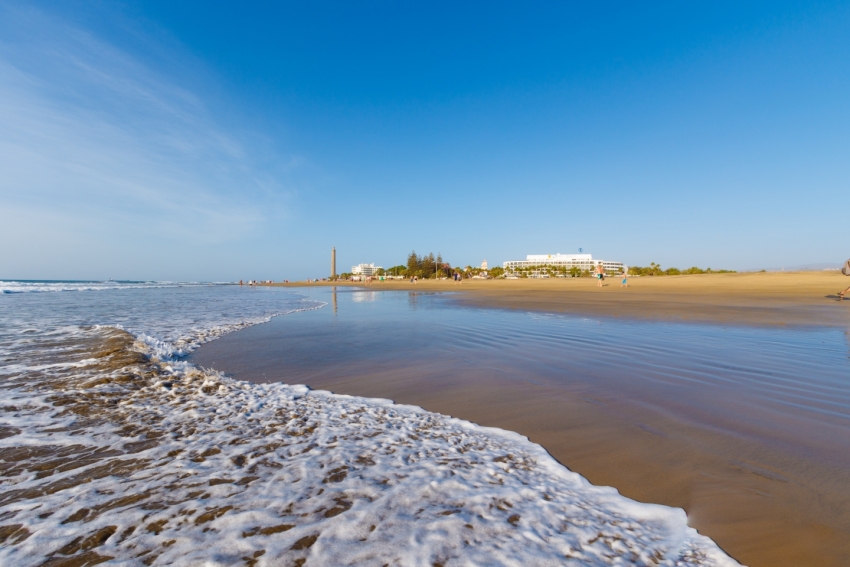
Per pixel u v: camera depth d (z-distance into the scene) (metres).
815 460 3.19
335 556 2.01
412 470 3.00
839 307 15.56
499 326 11.29
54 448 3.45
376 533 2.20
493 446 3.53
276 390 5.41
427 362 6.98
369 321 13.25
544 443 3.61
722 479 2.92
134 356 7.08
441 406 4.70
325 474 2.92
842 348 7.66
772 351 7.45
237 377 6.16
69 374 6.03
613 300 20.17
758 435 3.70
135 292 44.88
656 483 2.88
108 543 2.14
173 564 1.97
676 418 4.17
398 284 72.06
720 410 4.39
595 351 7.66
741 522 2.40
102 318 14.71
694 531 2.32
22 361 6.97
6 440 3.62
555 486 2.81
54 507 2.50
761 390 5.09
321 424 4.05
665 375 5.88
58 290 47.66
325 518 2.34
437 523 2.29
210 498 2.59
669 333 9.62
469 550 2.06
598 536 2.23
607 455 3.34
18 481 2.86
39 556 2.03
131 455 3.30
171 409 4.54
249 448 3.43
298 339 9.57
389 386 5.59
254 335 10.30
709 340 8.63
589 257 178.75
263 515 2.38
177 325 12.55
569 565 1.97
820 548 2.16
